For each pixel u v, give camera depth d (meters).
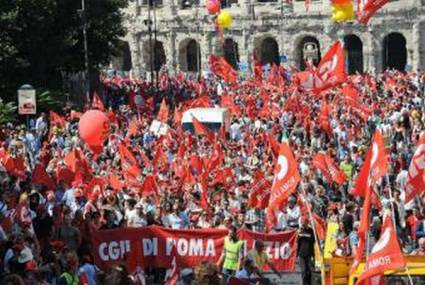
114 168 87.00
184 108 137.62
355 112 127.38
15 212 59.72
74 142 99.81
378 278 42.47
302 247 64.00
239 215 67.69
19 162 80.31
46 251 59.19
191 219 70.00
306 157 92.62
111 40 176.75
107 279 41.56
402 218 70.06
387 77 186.00
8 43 154.75
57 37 163.38
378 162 49.38
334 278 53.12
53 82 170.12
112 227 63.41
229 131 129.12
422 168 60.91
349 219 68.19
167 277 56.28
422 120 119.00
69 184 77.75
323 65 100.88
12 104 146.62
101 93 182.88
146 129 119.19
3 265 53.19
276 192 55.25
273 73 181.50
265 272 64.19
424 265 48.78
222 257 56.59
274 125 117.56
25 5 156.88
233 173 85.25
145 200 71.12
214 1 181.62
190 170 84.31
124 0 179.25
